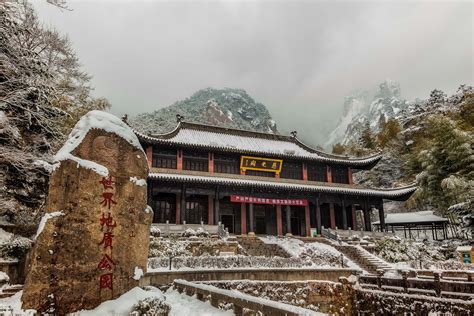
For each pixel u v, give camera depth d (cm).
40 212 2000
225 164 4644
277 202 4478
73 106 3309
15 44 1800
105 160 1129
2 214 1841
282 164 4912
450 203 5009
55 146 2122
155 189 4047
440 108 9144
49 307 930
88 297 1002
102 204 1090
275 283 2241
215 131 5012
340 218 5150
